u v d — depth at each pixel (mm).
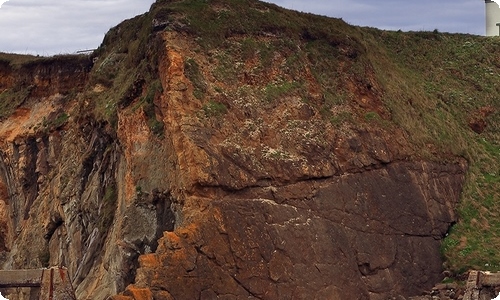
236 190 72312
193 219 70438
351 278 74562
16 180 95625
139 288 67750
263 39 79188
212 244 70188
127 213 74438
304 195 74750
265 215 72500
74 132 86312
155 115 75312
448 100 89625
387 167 79625
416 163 81312
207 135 72875
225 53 77062
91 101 83375
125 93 77938
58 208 84125
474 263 78875
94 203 79875
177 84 73938
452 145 85062
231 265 70375
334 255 74250
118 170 78250
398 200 79062
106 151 79812
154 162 74375
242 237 71188
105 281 74938
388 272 76500
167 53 74688
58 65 95812
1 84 99812
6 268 90562
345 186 76750
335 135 78000
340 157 77500
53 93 95812
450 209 82125
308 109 77938
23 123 96062
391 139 80562
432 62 92938
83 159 82125
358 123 79562
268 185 73562
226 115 74438
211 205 71062
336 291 73500
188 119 72938
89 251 77562
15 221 95750
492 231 81875
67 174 84812
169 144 73438
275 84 77875
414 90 87375
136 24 84312
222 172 72062
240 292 70312
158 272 68312
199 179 71250
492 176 85938
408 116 83688
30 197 94438
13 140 95562
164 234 69875
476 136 88938
